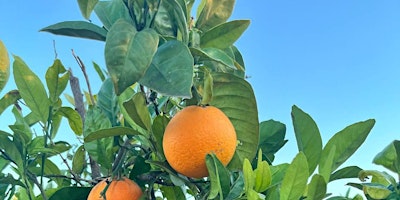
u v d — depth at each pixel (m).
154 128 0.43
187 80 0.33
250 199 0.37
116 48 0.33
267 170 0.40
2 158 0.53
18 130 0.48
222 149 0.37
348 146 0.46
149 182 0.47
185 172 0.38
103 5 0.46
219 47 0.45
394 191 0.44
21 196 0.56
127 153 0.52
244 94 0.41
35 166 0.57
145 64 0.33
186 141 0.37
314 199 0.38
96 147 0.49
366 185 0.46
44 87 0.51
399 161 0.46
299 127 0.44
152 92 0.43
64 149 0.55
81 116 0.56
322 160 0.45
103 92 0.53
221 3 0.46
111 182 0.45
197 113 0.38
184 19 0.41
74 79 0.57
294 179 0.36
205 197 0.42
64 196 0.47
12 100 0.53
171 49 0.37
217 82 0.41
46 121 0.52
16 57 0.50
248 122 0.41
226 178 0.38
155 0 0.41
